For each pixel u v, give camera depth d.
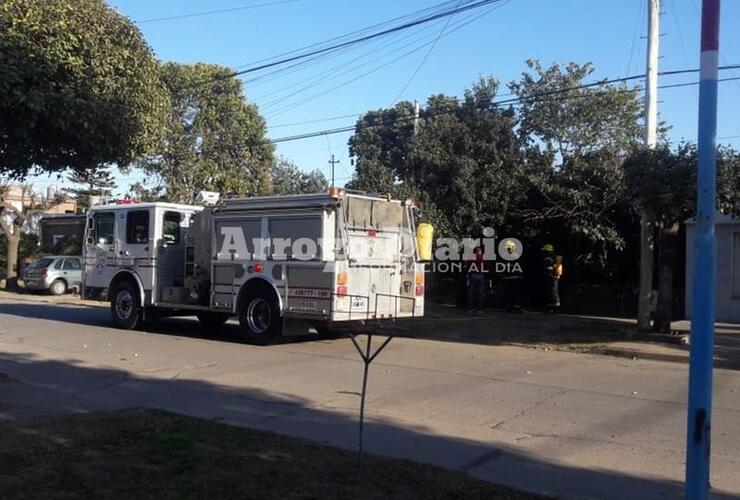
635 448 6.93
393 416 8.12
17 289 32.50
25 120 7.25
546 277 20.62
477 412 8.43
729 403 9.27
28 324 17.55
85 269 17.69
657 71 15.58
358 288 13.37
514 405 8.84
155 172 33.59
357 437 7.13
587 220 20.58
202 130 33.81
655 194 13.45
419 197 21.70
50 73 7.27
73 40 7.48
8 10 7.19
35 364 11.43
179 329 16.78
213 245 14.74
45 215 41.00
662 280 15.26
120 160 8.59
